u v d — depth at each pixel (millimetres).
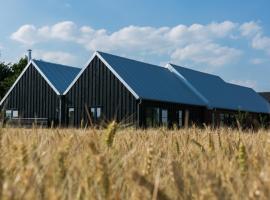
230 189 1265
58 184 1361
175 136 2873
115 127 2104
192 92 44500
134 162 1786
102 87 39250
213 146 2443
